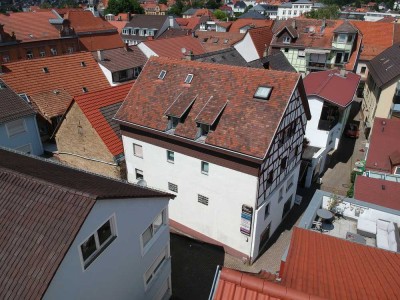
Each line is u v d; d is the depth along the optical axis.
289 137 19.72
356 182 19.42
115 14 104.94
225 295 7.00
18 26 55.50
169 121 19.92
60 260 8.37
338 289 7.91
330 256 10.32
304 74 52.12
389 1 165.12
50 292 8.73
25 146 28.36
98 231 10.34
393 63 35.69
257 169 16.88
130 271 12.91
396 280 8.74
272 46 52.56
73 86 34.50
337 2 163.12
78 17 66.19
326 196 16.33
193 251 20.86
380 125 25.58
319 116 27.80
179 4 158.88
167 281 16.77
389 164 23.53
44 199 9.35
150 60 23.36
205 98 19.62
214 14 121.25
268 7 153.25
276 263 20.06
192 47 49.97
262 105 17.84
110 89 25.81
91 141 24.02
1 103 26.80
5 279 8.38
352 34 47.03
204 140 18.55
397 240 13.37
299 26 53.00
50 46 57.56
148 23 75.44
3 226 9.10
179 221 22.27
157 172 21.84
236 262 20.11
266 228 20.62
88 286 10.47
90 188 10.48
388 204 17.83
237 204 18.59
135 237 12.56
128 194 11.25
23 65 32.34
